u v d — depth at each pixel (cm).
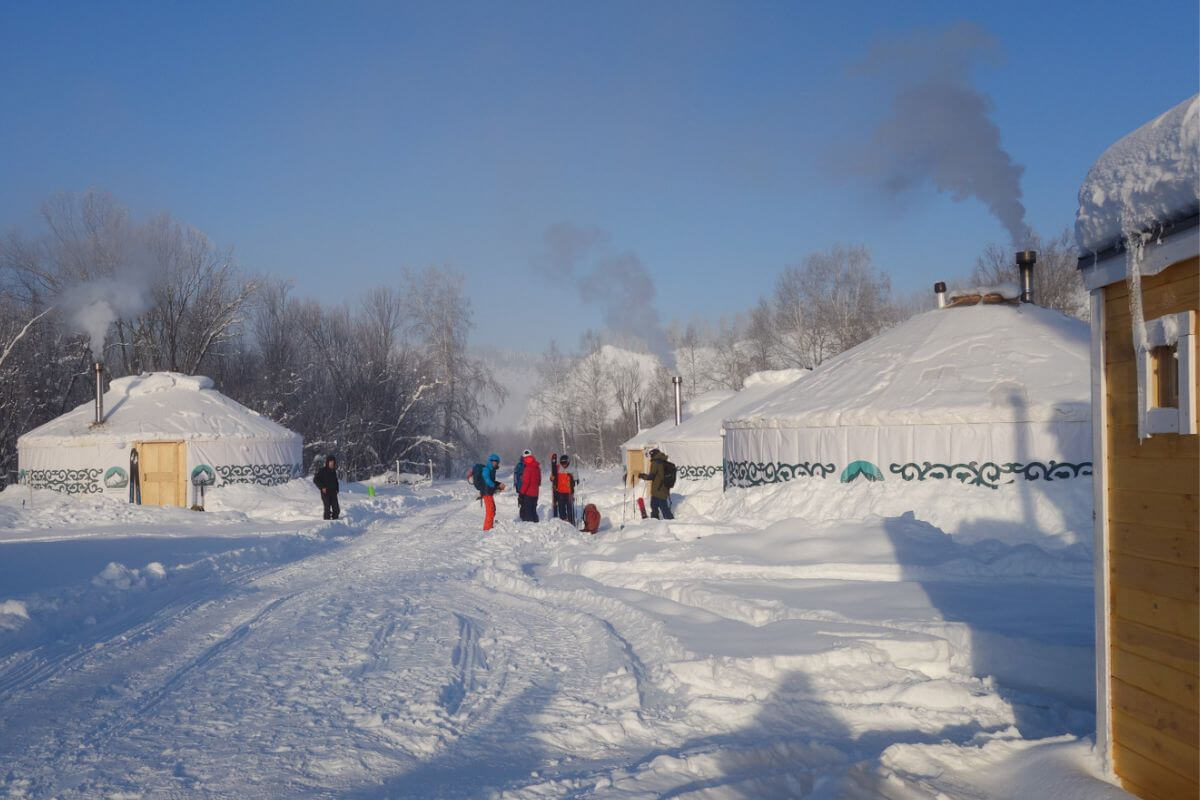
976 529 1506
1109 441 490
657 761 546
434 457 5944
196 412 3347
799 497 1695
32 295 4559
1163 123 429
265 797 507
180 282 4878
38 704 691
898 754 544
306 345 5750
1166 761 436
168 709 677
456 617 1053
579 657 849
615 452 7256
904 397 1744
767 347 6362
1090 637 788
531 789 510
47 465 3225
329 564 1574
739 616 983
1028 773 510
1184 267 421
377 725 639
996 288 2055
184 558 1522
